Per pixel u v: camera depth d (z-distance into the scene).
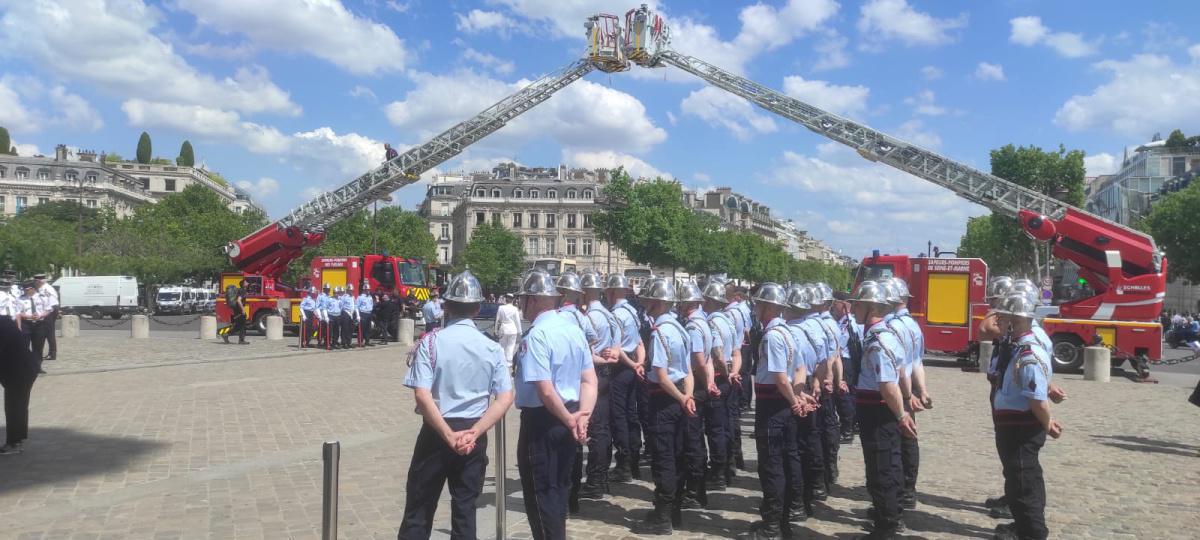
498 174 124.88
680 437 7.52
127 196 121.25
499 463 6.38
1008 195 24.05
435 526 7.17
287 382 17.14
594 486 8.20
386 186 31.02
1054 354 22.14
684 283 7.80
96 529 6.82
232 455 9.76
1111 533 7.16
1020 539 6.41
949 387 18.55
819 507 8.11
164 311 63.62
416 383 5.02
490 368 5.15
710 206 159.25
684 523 7.42
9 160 110.56
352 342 29.75
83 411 12.81
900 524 7.11
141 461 9.36
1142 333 21.17
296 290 32.38
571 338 5.49
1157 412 14.64
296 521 7.10
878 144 25.55
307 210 31.36
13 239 52.72
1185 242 56.12
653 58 27.83
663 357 6.91
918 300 23.81
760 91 27.02
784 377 6.70
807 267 166.62
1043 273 56.50
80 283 54.75
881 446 6.68
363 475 8.90
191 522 7.05
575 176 123.38
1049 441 11.62
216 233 85.12
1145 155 98.56
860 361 6.84
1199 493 8.60
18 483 8.30
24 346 9.79
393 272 31.42
